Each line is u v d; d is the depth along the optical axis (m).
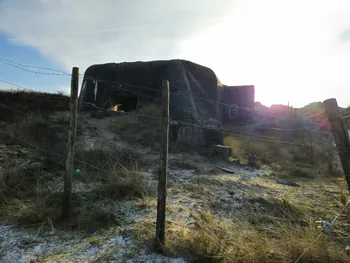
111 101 15.63
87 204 5.39
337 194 7.50
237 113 21.52
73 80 4.59
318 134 21.11
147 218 4.91
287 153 14.28
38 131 9.96
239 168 10.72
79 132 11.05
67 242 4.01
